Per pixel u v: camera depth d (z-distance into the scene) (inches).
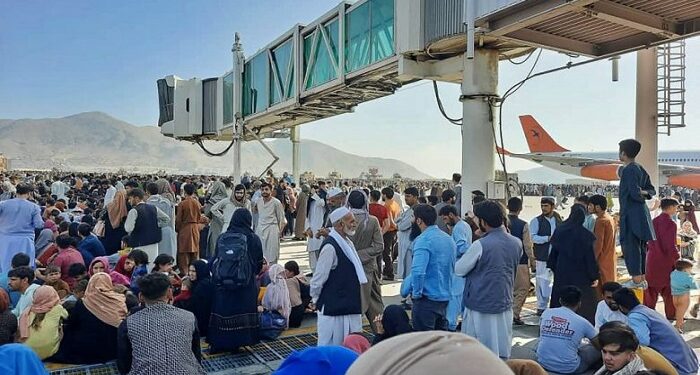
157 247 304.0
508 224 255.0
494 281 168.7
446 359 30.1
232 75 674.8
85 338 197.3
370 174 3422.7
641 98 316.5
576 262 214.8
